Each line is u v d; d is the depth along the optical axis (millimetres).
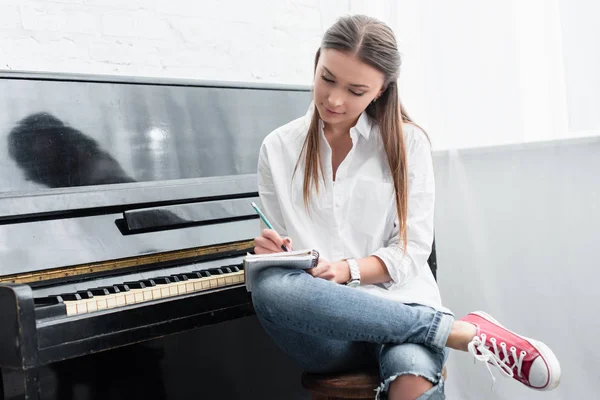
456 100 2045
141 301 1239
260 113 1822
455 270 2045
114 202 1414
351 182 1382
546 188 1796
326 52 1265
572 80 1722
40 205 1327
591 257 1710
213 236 1533
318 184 1378
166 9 2061
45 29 1855
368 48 1233
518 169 1857
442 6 2062
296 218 1391
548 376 1135
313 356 1233
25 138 1410
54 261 1312
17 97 1410
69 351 1135
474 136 2006
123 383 1482
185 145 1658
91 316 1161
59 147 1454
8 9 1799
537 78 1842
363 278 1288
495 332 1202
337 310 1146
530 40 1849
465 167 1989
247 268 1207
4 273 1257
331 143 1417
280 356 1772
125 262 1396
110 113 1542
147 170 1584
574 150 1723
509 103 1908
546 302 1821
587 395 1740
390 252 1311
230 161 1737
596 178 1683
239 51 2213
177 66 2086
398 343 1171
